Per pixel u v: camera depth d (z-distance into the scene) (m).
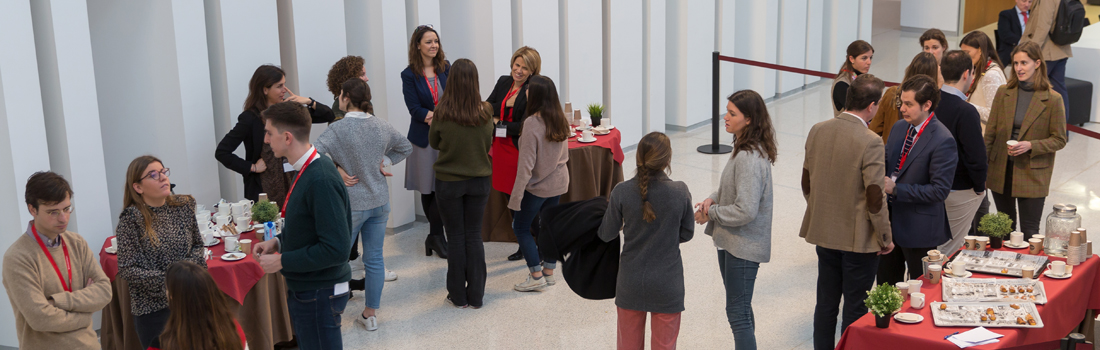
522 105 5.22
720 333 4.41
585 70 7.66
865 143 3.40
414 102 5.44
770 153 3.45
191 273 2.45
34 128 4.11
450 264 4.74
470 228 4.70
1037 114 4.43
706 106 9.52
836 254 3.71
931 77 3.95
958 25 13.23
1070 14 7.84
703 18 9.13
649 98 8.60
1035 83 4.43
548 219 3.67
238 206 4.34
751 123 3.45
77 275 3.19
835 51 11.27
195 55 4.86
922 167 3.67
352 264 5.38
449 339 4.42
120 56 4.80
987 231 3.79
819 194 3.62
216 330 2.48
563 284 5.20
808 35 10.91
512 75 5.21
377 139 4.29
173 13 4.71
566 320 4.65
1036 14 8.13
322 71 5.59
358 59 5.07
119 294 3.77
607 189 5.79
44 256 3.06
